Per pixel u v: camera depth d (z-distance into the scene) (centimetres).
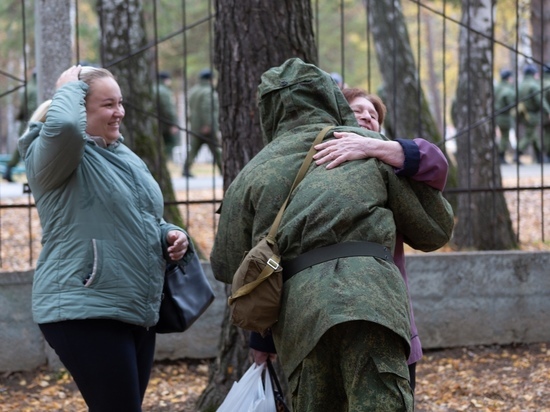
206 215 1317
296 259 421
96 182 476
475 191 961
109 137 496
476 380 780
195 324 842
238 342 676
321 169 432
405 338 403
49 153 460
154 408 733
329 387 423
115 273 471
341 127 452
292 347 416
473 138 1121
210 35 899
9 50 3522
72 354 471
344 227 416
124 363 477
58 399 763
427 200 449
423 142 445
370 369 406
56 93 475
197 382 803
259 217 439
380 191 430
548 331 870
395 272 416
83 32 3144
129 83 972
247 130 662
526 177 1808
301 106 459
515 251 872
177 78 4044
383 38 1489
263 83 470
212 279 841
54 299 469
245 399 506
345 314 396
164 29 3117
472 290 859
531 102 2147
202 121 1883
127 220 479
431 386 773
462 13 1210
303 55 664
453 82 3966
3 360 809
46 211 477
